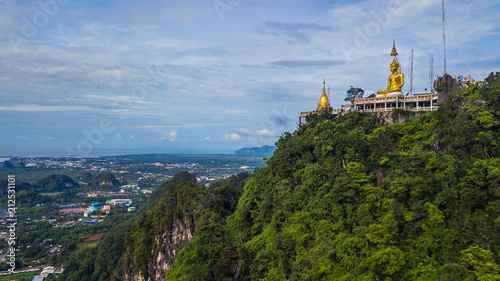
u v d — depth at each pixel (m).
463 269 44.53
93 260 150.25
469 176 53.97
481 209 51.53
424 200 54.53
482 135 58.66
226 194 108.50
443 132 64.44
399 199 56.72
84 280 138.12
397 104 87.19
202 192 105.81
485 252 43.56
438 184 55.72
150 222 114.25
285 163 80.94
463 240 47.44
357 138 71.81
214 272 68.56
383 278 46.12
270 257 63.44
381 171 65.38
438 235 49.47
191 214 96.31
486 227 47.22
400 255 46.28
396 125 74.19
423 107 82.25
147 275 104.88
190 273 67.25
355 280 46.69
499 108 62.31
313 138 82.44
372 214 56.25
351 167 66.06
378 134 73.00
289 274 56.78
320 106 106.44
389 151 67.69
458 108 70.50
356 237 51.88
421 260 47.72
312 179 68.94
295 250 58.97
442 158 59.12
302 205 68.19
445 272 44.56
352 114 86.88
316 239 57.34
